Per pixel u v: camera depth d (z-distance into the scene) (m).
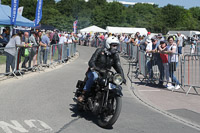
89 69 5.62
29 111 5.93
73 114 5.89
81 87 5.82
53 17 58.34
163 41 9.36
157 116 6.07
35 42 12.38
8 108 6.09
